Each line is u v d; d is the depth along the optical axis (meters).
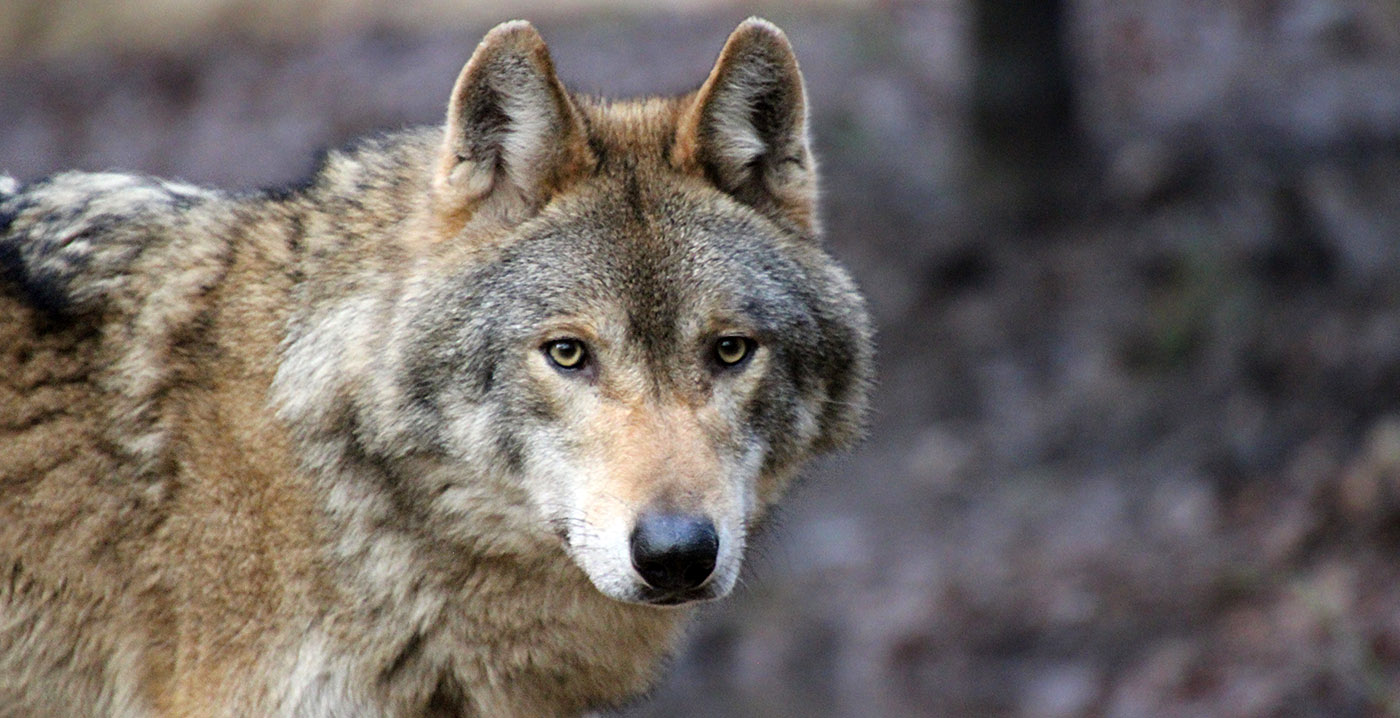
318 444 6.50
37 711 6.81
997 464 18.27
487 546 6.66
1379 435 14.75
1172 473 16.78
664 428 6.40
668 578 6.21
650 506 6.20
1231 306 18.16
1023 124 21.47
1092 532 16.36
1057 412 18.55
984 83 21.73
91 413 6.60
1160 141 21.45
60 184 6.99
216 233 6.92
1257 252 18.56
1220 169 20.36
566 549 6.48
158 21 33.84
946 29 27.06
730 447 6.55
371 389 6.52
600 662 7.08
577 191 6.78
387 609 6.61
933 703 14.62
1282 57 22.55
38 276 6.70
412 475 6.56
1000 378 19.48
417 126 7.40
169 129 29.30
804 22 28.75
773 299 6.74
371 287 6.67
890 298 21.11
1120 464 17.41
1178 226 19.66
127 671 6.72
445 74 29.19
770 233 7.01
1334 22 22.84
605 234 6.64
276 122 28.75
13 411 6.55
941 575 16.48
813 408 7.00
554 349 6.49
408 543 6.61
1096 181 21.45
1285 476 15.66
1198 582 14.59
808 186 7.28
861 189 23.09
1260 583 14.05
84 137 29.56
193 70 31.33
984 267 21.16
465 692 6.91
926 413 19.66
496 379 6.49
